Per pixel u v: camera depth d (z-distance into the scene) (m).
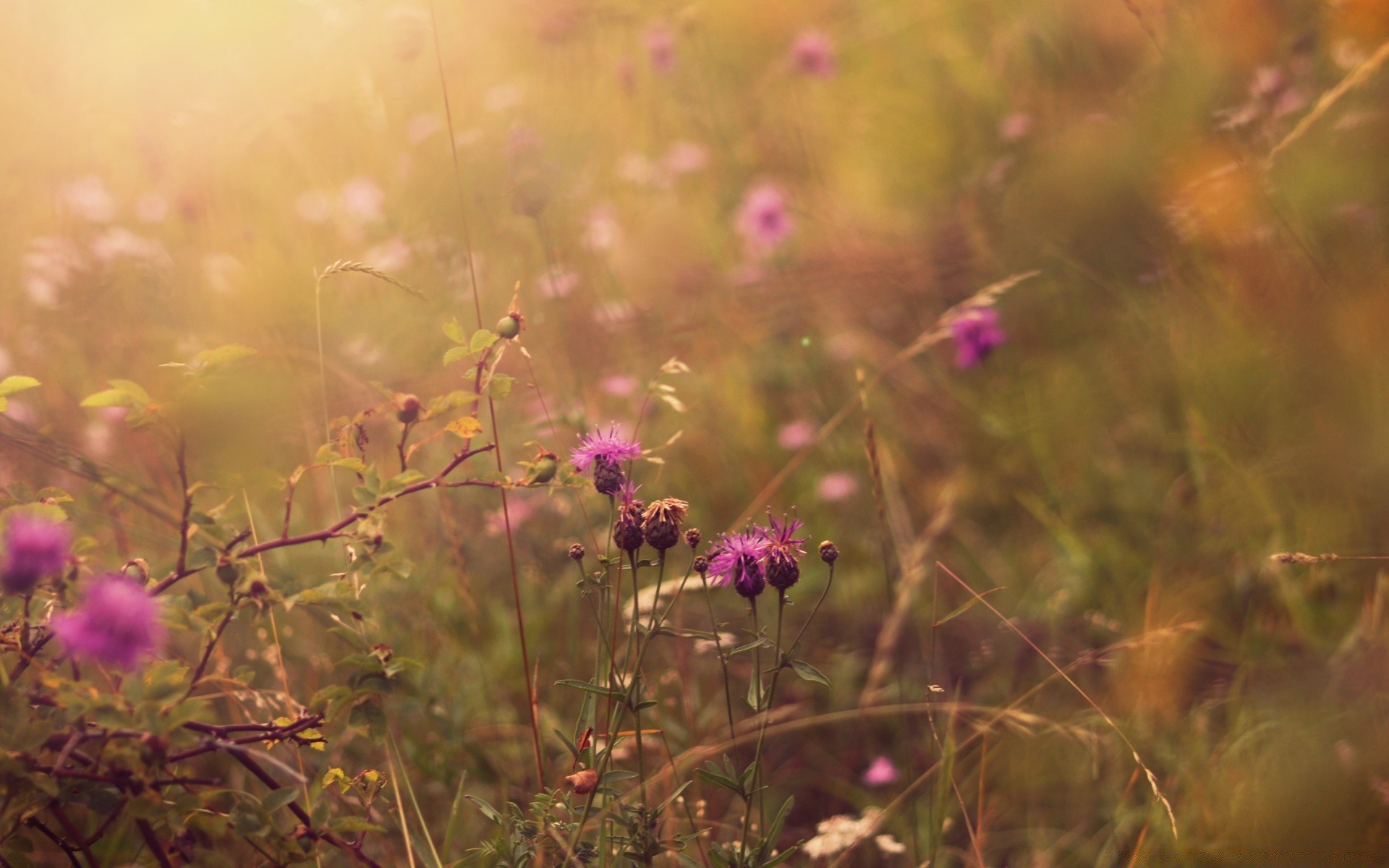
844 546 2.59
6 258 2.72
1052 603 2.49
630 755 2.28
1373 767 2.19
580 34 3.51
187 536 2.03
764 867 2.08
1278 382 2.45
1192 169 2.57
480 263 2.74
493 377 2.08
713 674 2.43
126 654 1.96
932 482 2.73
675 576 2.47
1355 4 2.57
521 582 2.48
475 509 2.49
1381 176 2.46
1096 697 2.37
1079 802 2.31
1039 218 2.87
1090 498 2.59
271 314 2.62
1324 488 2.41
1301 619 2.37
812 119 3.74
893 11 3.88
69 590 1.99
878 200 3.53
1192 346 2.54
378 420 2.52
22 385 2.05
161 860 2.01
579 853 2.09
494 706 2.38
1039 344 2.90
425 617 2.39
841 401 2.94
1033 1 3.45
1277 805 2.19
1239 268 2.50
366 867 2.13
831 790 2.36
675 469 2.70
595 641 2.45
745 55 3.86
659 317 2.91
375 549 2.05
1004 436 2.70
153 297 2.76
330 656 2.35
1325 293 2.43
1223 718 2.34
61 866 2.19
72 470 2.26
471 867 2.15
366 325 2.67
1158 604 2.42
